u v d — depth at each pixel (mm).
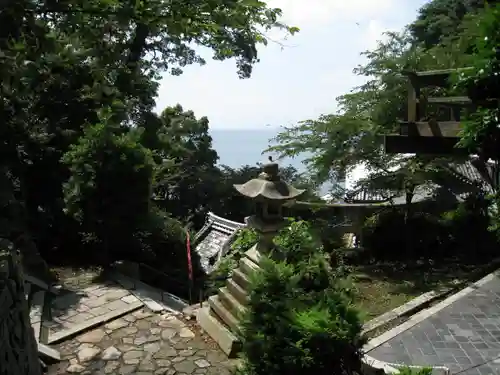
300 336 4480
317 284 5016
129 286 9023
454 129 4461
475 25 3289
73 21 5160
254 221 6430
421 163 12305
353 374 4680
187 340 6871
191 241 11773
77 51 10609
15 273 5402
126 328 7254
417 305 9414
